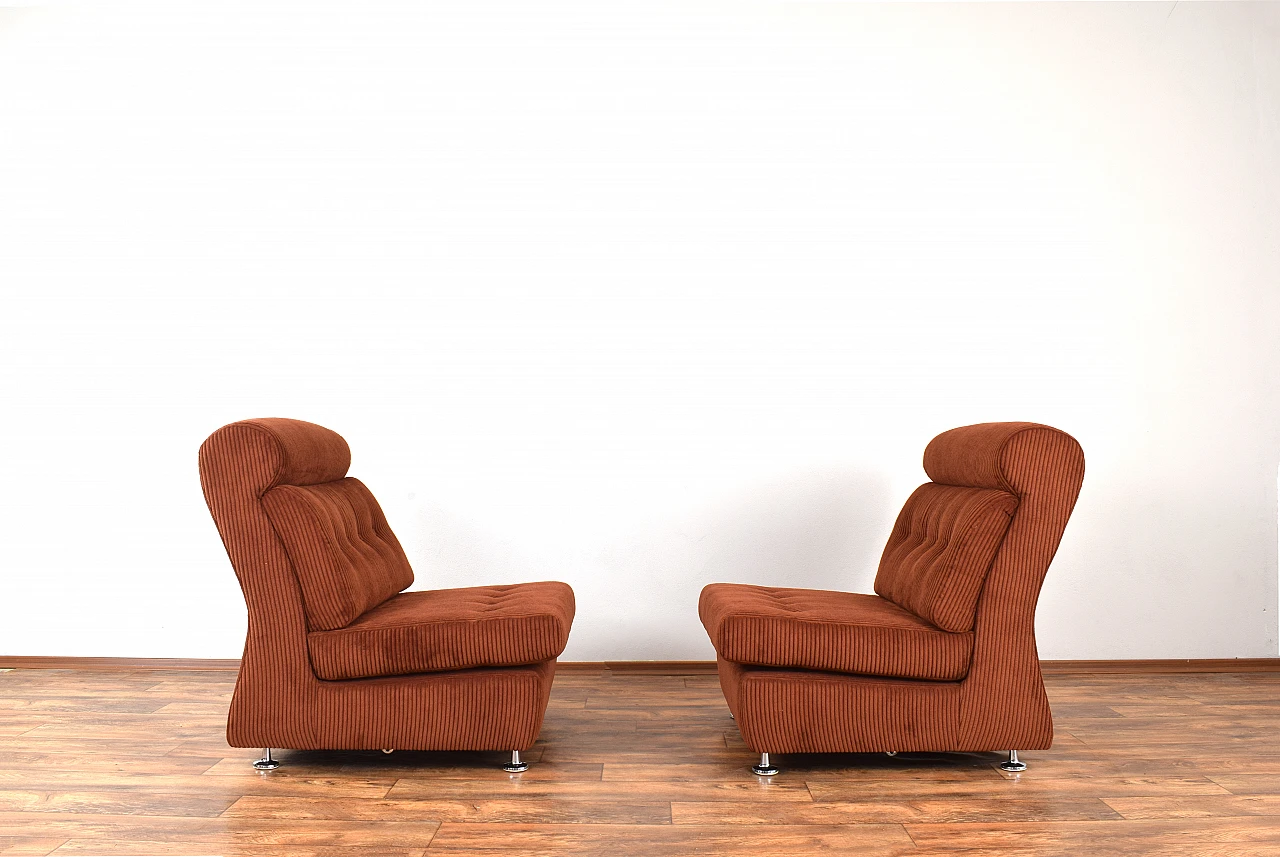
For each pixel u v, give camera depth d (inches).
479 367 167.0
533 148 167.6
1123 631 168.9
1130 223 169.8
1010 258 169.2
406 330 167.2
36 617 167.5
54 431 167.6
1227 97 170.1
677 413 167.3
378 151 167.6
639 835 92.9
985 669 110.7
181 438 167.3
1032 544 110.8
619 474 167.2
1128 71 169.8
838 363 168.1
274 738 110.1
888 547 142.3
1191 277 169.9
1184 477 169.3
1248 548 169.5
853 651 110.7
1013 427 113.6
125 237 167.8
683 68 168.2
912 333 168.4
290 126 167.9
